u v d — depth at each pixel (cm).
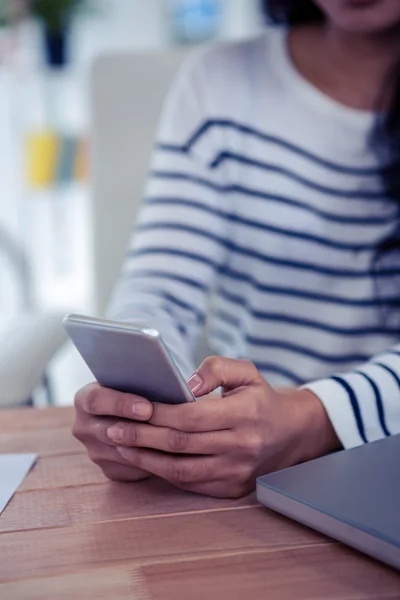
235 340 121
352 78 107
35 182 298
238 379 63
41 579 47
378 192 106
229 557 49
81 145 299
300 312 111
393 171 104
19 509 57
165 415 58
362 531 48
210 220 108
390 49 105
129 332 52
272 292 112
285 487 54
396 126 103
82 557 50
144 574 47
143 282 100
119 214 126
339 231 108
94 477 63
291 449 63
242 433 59
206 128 111
